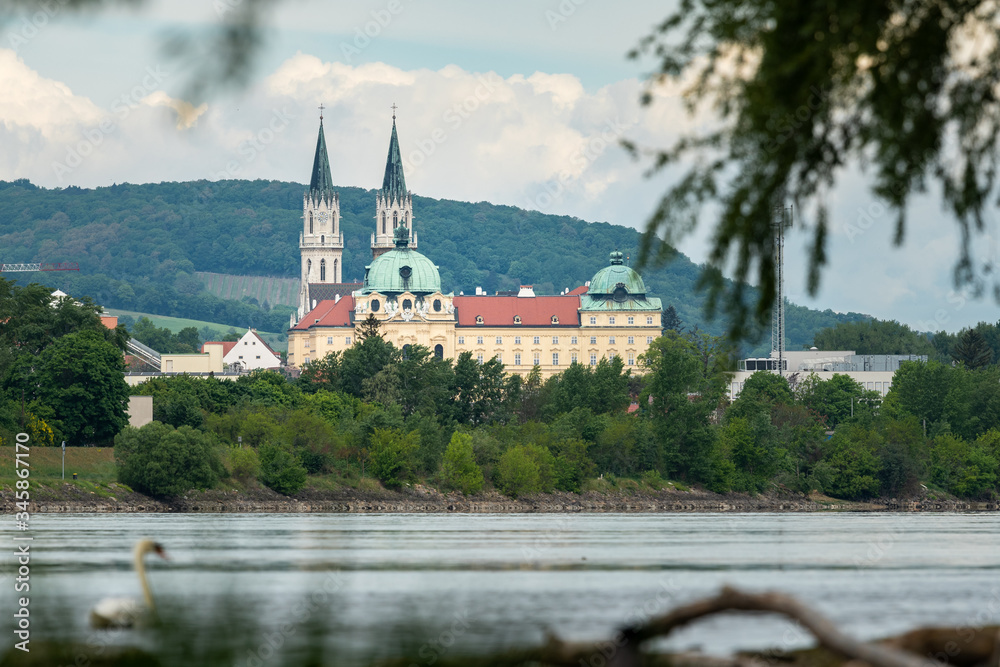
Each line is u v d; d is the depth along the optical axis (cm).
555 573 18338
